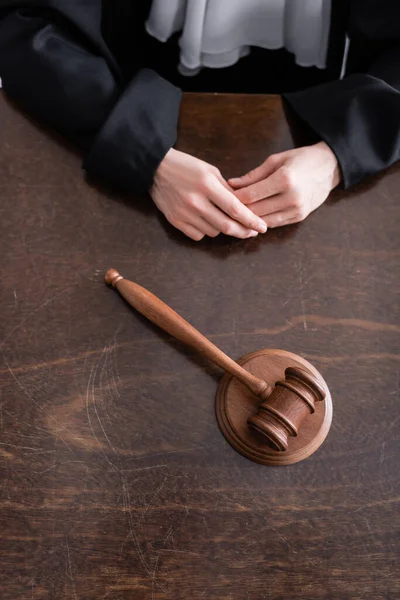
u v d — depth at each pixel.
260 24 1.53
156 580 1.12
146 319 1.26
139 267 1.30
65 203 1.33
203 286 1.29
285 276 1.30
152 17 1.51
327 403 1.22
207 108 1.41
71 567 1.12
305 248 1.33
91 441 1.19
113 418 1.20
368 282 1.31
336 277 1.31
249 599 1.12
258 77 1.66
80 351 1.24
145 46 1.60
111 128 1.32
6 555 1.12
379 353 1.26
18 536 1.13
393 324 1.28
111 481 1.16
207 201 1.30
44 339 1.24
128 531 1.14
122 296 1.27
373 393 1.23
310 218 1.35
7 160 1.36
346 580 1.13
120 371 1.23
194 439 1.19
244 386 1.22
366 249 1.33
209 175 1.30
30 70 1.36
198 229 1.31
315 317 1.28
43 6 1.37
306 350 1.25
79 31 1.39
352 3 1.47
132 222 1.33
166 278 1.29
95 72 1.36
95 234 1.32
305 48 1.55
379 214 1.36
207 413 1.21
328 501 1.17
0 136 1.38
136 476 1.17
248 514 1.16
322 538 1.15
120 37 1.55
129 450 1.18
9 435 1.18
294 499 1.17
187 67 1.57
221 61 1.56
